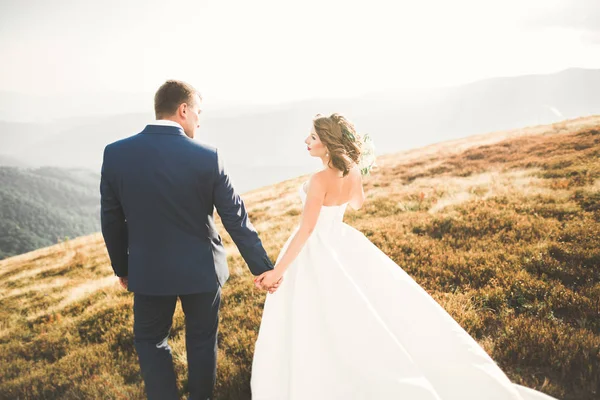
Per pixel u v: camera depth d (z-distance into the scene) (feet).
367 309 8.93
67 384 14.12
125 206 8.38
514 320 13.16
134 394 12.52
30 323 22.91
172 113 8.52
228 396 11.44
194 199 8.29
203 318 9.36
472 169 45.88
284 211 45.65
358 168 10.85
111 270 36.55
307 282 9.73
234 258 25.48
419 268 18.49
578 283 15.60
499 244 20.10
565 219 22.50
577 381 10.41
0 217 563.48
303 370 8.90
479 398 8.82
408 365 8.28
